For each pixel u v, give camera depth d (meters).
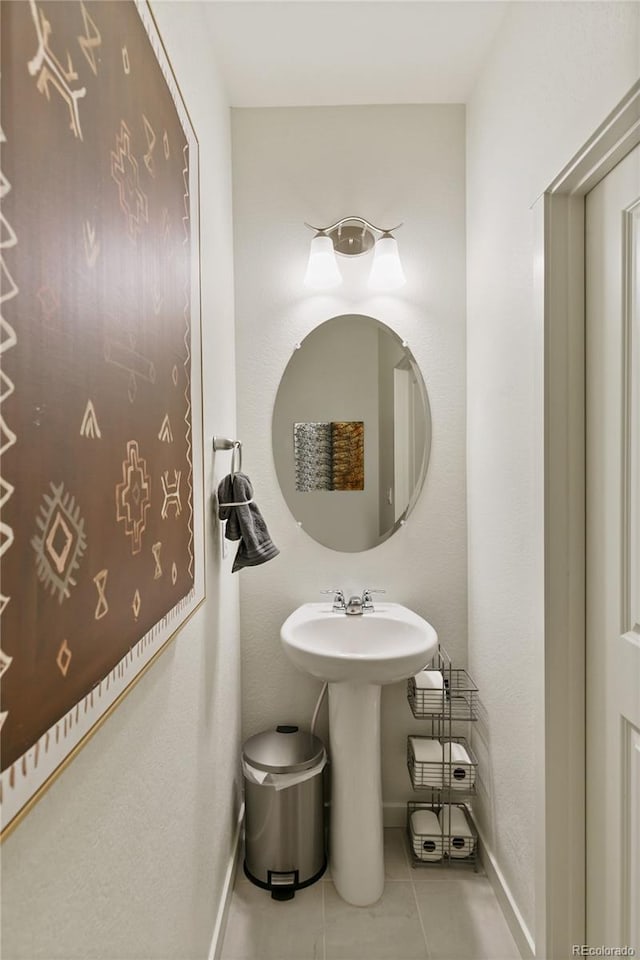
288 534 1.98
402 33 1.60
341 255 1.95
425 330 1.96
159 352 0.88
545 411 1.26
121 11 0.71
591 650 1.24
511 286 1.49
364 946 1.47
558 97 1.18
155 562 0.85
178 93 1.05
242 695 1.97
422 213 1.95
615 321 1.12
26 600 0.46
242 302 1.95
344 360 1.97
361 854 1.62
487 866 1.72
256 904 1.61
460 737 1.94
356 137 1.94
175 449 0.98
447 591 1.98
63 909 0.58
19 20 0.45
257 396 1.97
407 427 1.98
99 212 0.63
